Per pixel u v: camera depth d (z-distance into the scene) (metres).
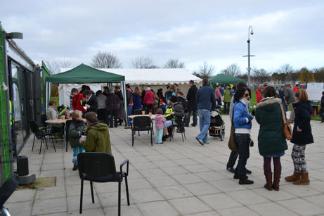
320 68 47.47
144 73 23.78
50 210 5.04
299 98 5.93
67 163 8.07
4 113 5.99
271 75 55.59
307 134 5.88
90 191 5.86
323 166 7.32
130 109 16.14
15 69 9.63
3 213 3.34
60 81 13.26
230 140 6.54
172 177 6.64
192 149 9.48
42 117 11.05
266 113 5.55
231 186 5.99
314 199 5.27
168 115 11.14
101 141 5.62
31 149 9.94
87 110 13.20
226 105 20.92
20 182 6.21
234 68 60.75
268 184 5.71
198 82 23.06
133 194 5.66
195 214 4.76
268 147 5.54
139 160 8.19
